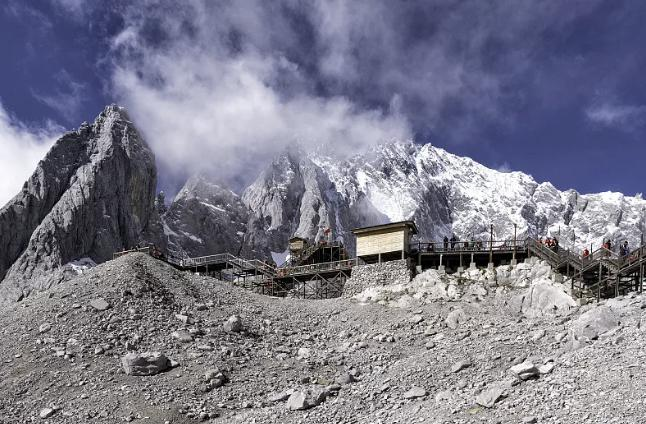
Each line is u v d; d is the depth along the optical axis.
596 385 29.05
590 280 57.22
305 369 44.91
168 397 38.47
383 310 59.72
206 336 49.16
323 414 34.62
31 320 49.41
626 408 25.73
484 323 52.03
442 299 59.97
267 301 63.53
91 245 134.50
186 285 61.09
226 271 91.56
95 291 53.81
